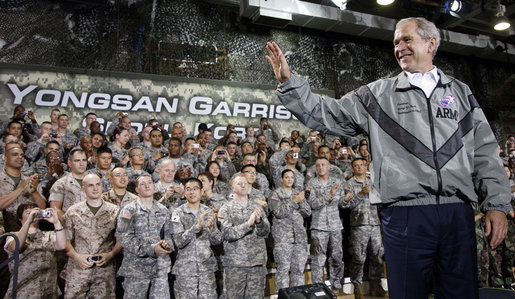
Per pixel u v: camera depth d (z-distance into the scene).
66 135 5.09
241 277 3.37
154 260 3.09
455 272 1.08
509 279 4.37
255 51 6.86
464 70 8.41
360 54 7.64
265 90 6.61
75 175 3.51
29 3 5.56
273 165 4.82
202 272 3.18
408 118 1.19
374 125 1.24
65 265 3.17
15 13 5.46
